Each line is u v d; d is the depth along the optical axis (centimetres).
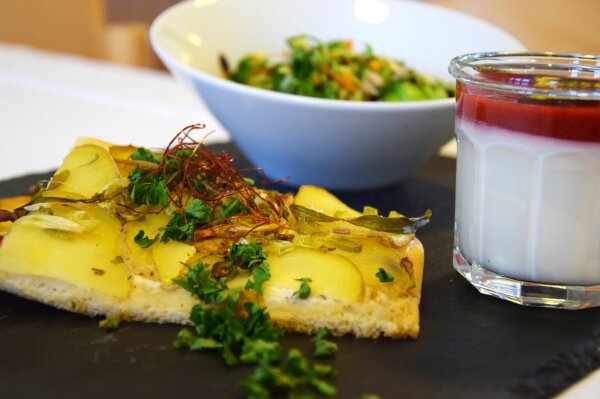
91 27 117
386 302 39
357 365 38
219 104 52
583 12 95
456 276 44
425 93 57
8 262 39
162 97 78
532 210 40
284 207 44
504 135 40
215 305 39
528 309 42
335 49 60
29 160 60
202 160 45
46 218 40
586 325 41
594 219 40
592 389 37
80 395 36
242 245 40
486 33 58
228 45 60
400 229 43
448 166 59
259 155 54
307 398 35
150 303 39
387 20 62
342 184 54
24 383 36
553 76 41
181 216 41
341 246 41
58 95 77
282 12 63
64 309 40
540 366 38
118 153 46
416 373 37
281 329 39
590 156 39
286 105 49
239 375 37
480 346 39
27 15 122
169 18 57
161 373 37
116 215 42
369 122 49
